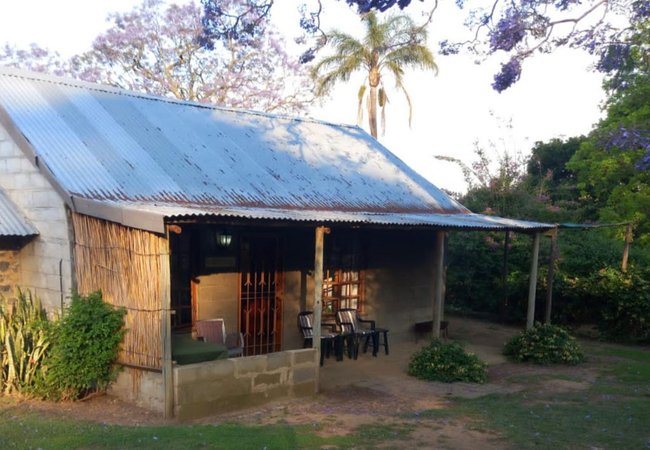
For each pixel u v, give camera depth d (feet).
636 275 45.62
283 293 36.14
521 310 52.44
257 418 23.57
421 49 75.66
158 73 83.41
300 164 39.09
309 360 27.86
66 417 22.44
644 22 24.80
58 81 35.27
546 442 20.30
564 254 52.49
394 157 48.93
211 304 33.04
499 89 25.31
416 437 20.81
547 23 24.73
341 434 21.03
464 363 31.99
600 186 76.07
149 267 23.21
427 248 45.57
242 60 84.38
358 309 40.81
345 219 28.55
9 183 30.55
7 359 25.46
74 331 24.35
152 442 18.52
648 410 25.23
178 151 33.32
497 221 40.52
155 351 23.18
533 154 99.81
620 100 64.49
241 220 24.27
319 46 27.37
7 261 30.89
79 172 27.25
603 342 45.78
